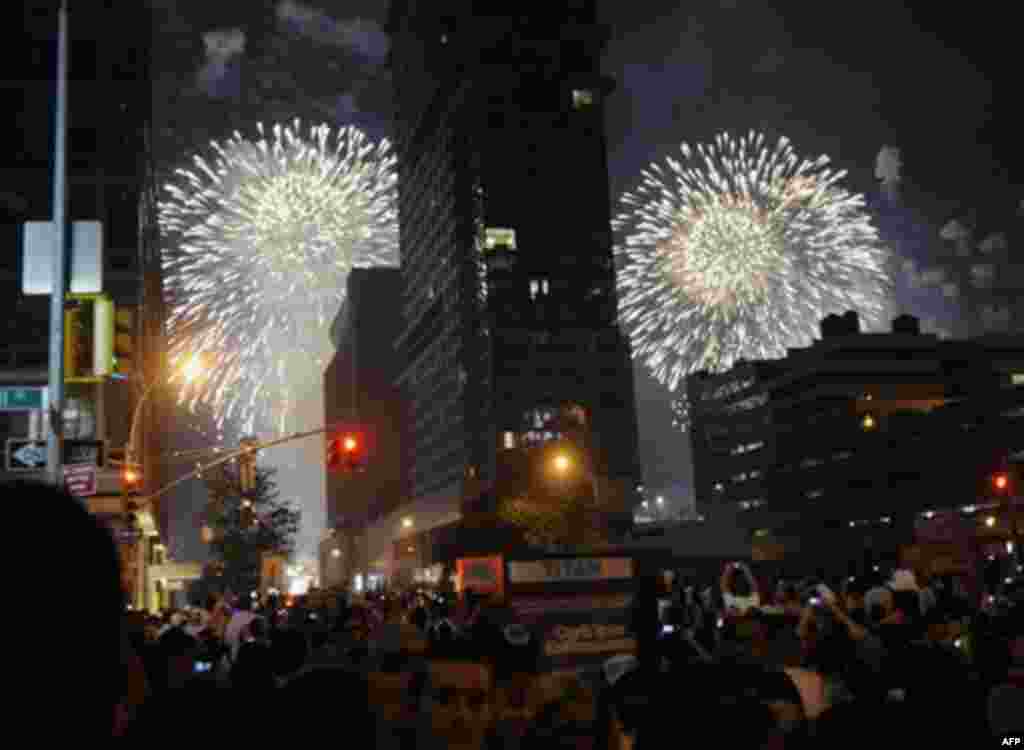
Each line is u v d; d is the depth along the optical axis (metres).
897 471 126.69
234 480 86.69
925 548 31.30
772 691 4.67
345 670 3.66
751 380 153.50
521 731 6.46
